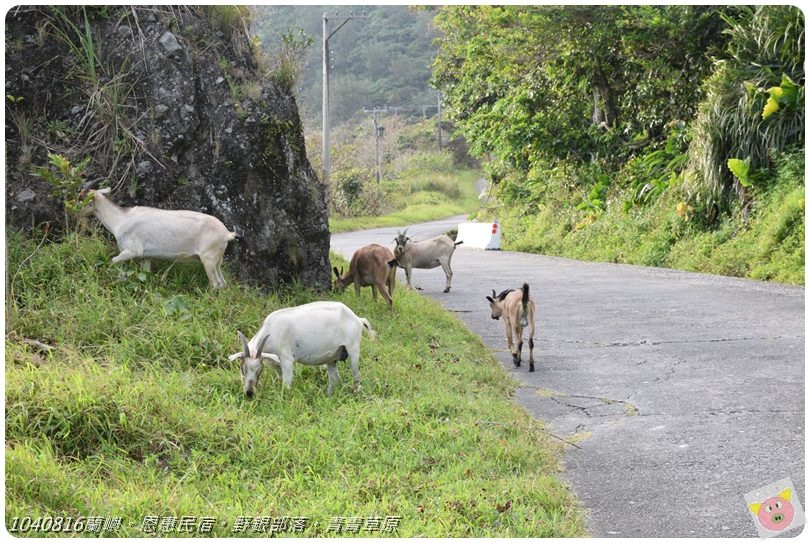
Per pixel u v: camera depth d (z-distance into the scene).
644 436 7.11
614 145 27.22
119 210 8.82
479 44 26.81
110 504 5.13
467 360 9.55
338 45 108.56
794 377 8.73
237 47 11.00
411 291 14.15
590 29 24.34
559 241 26.61
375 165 68.31
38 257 8.60
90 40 9.71
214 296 8.87
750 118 18.62
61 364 6.86
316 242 11.25
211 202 9.93
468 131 30.75
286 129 10.92
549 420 7.65
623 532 5.30
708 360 9.57
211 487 5.61
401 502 5.43
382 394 7.75
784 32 18.89
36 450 5.53
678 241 20.23
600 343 10.68
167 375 7.29
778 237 17.05
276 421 6.64
